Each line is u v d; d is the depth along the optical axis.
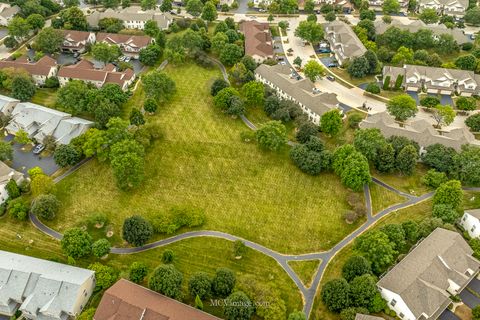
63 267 98.50
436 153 132.50
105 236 111.44
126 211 119.06
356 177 122.06
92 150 130.12
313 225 116.50
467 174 126.19
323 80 185.62
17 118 146.00
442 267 97.31
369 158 133.00
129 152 124.44
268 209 121.06
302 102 159.38
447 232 105.31
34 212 112.31
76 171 131.38
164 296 91.38
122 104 158.38
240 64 177.50
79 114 155.38
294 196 125.31
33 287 93.50
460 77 176.88
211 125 151.50
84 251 103.12
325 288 94.69
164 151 139.12
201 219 115.81
